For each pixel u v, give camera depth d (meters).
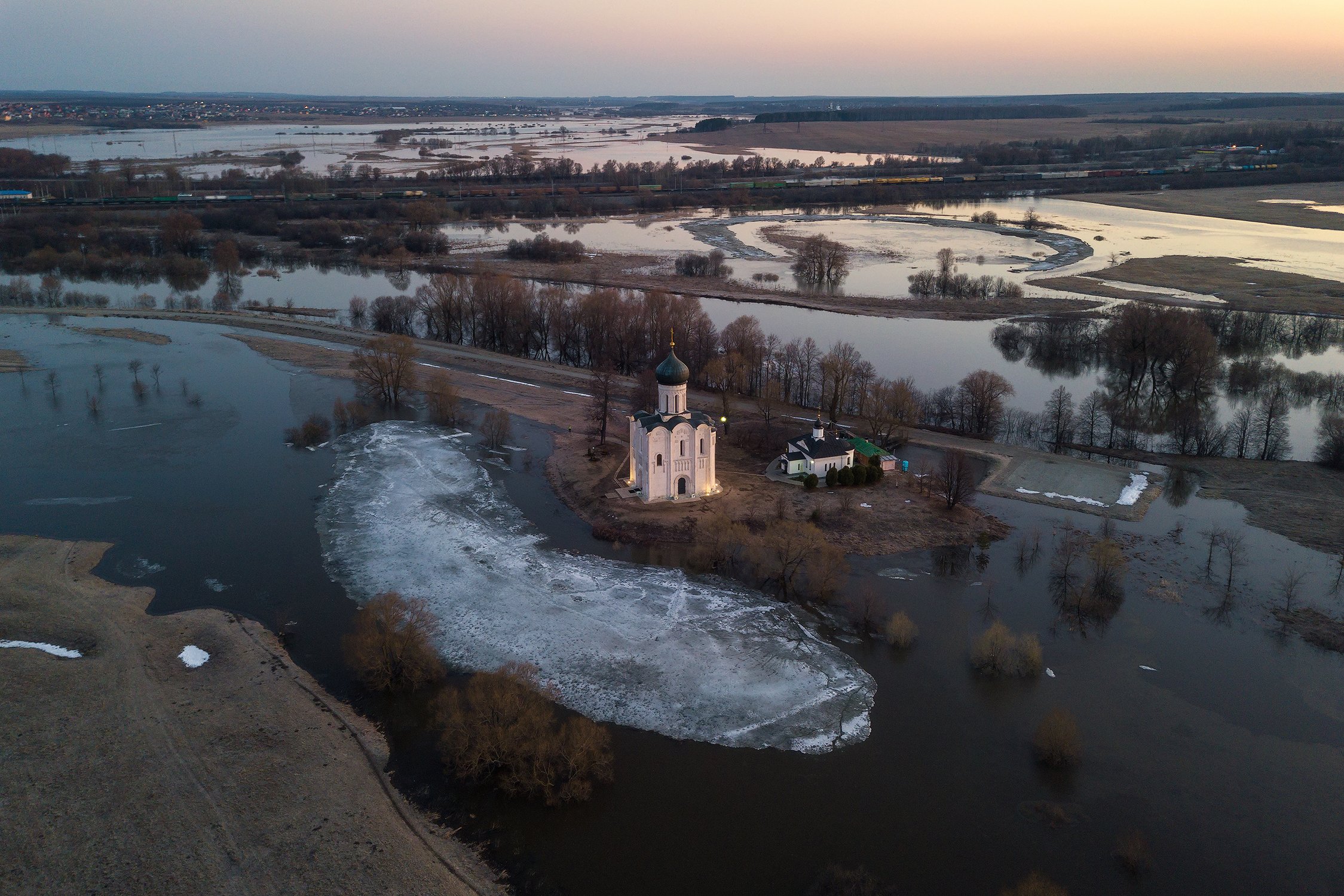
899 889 55.84
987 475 118.50
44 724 67.50
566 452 125.75
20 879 54.28
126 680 73.38
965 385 138.38
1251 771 65.88
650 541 100.12
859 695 74.25
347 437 132.00
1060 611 87.12
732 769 65.94
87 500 109.81
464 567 94.31
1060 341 177.12
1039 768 66.38
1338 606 86.62
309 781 63.19
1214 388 158.00
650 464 107.38
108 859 55.94
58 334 186.38
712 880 56.69
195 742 66.31
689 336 162.62
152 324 196.88
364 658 73.25
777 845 59.31
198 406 144.75
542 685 74.44
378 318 194.00
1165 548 98.75
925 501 110.12
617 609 86.44
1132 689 75.38
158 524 103.94
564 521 106.81
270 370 164.50
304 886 54.53
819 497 110.44
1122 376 163.25
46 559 94.31
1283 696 74.38
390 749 67.62
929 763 66.75
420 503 109.38
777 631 83.12
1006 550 99.00
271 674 75.44
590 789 63.00
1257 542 99.94
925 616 86.31
